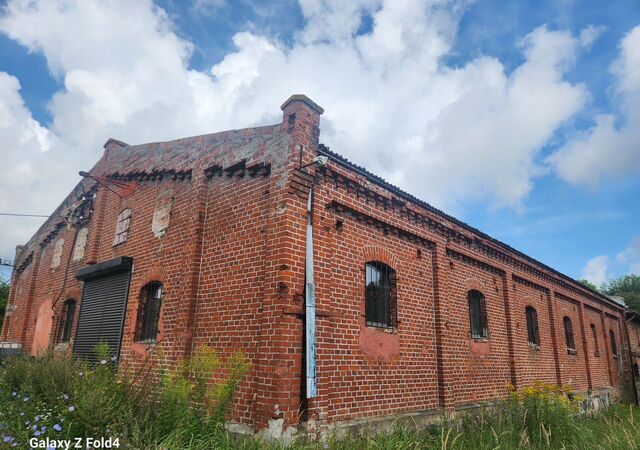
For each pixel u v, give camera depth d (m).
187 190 9.51
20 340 15.09
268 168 7.93
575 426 9.06
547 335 16.03
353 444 6.64
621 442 8.37
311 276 7.32
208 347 7.81
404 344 9.30
